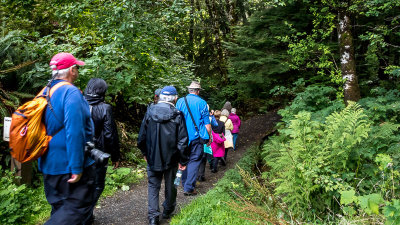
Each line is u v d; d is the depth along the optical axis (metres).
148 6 6.88
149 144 3.63
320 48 9.38
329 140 4.24
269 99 17.05
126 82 6.32
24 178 4.41
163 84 8.39
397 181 3.46
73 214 2.37
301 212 3.71
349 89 8.02
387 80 9.78
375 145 4.23
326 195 3.85
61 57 2.43
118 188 5.44
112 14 6.07
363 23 10.35
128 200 4.85
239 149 10.45
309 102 7.61
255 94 14.77
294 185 3.93
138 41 6.41
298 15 11.43
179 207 4.45
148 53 6.86
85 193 2.43
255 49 12.79
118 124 8.25
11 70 4.82
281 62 12.09
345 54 8.17
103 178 3.63
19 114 2.19
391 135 4.39
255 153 8.32
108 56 6.43
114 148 3.60
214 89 18.45
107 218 4.06
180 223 3.53
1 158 4.74
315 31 9.73
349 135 3.89
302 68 11.04
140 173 6.52
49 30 8.09
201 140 5.09
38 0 7.54
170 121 3.62
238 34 13.71
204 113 5.08
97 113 3.47
